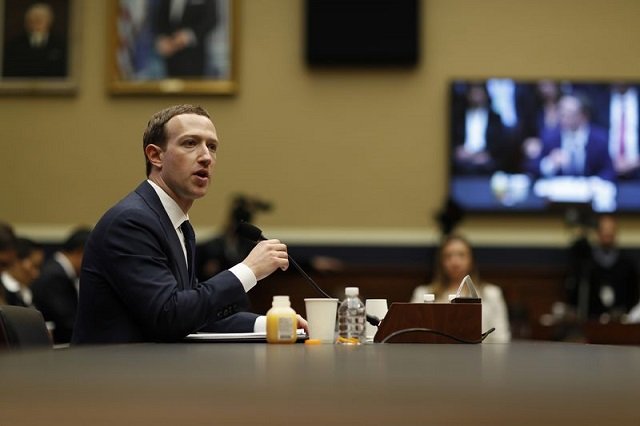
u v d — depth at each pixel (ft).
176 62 31.07
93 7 31.53
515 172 30.27
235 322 11.16
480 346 8.97
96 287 9.98
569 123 30.30
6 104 31.55
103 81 31.37
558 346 9.30
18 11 31.50
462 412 3.05
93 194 31.24
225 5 31.07
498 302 19.69
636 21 30.68
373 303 11.09
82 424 2.79
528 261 30.12
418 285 29.07
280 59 31.12
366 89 30.91
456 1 30.89
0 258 17.98
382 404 3.28
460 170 30.37
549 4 30.76
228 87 30.86
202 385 4.04
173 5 31.09
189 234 10.88
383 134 30.86
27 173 31.37
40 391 3.67
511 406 3.24
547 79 30.55
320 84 31.04
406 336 9.86
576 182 30.27
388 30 30.30
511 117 30.40
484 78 30.63
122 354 6.55
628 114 30.30
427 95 30.83
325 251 30.48
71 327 18.56
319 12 30.48
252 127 31.01
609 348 8.98
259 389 3.85
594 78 30.58
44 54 31.40
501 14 30.78
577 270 28.12
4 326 8.25
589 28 30.71
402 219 30.66
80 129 31.35
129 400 3.38
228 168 30.94
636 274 28.02
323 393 3.68
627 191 30.22
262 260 10.02
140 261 9.83
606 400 3.48
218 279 9.78
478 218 30.58
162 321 9.53
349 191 30.78
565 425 2.78
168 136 10.70
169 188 10.74
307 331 10.15
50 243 31.04
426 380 4.39
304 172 30.91
